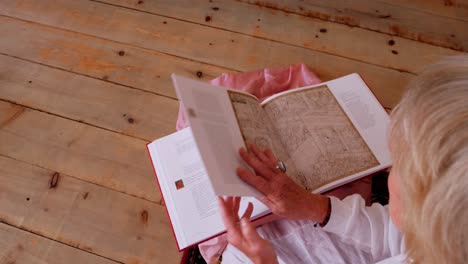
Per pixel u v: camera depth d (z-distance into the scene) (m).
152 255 0.95
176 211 0.75
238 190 0.58
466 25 1.32
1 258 0.94
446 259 0.35
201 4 1.36
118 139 1.10
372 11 1.35
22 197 1.01
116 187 1.03
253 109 0.75
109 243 0.96
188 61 1.24
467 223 0.30
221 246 0.85
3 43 1.26
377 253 0.66
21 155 1.07
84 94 1.17
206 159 0.57
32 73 1.20
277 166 0.66
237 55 1.25
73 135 1.10
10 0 1.35
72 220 0.99
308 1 1.37
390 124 0.41
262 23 1.32
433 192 0.32
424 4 1.37
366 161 0.78
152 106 1.15
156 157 0.81
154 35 1.29
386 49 1.27
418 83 0.36
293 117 0.82
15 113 1.13
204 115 0.63
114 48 1.26
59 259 0.94
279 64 1.24
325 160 0.77
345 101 0.87
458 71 0.33
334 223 0.68
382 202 0.90
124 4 1.36
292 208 0.65
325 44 1.28
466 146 0.30
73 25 1.31
